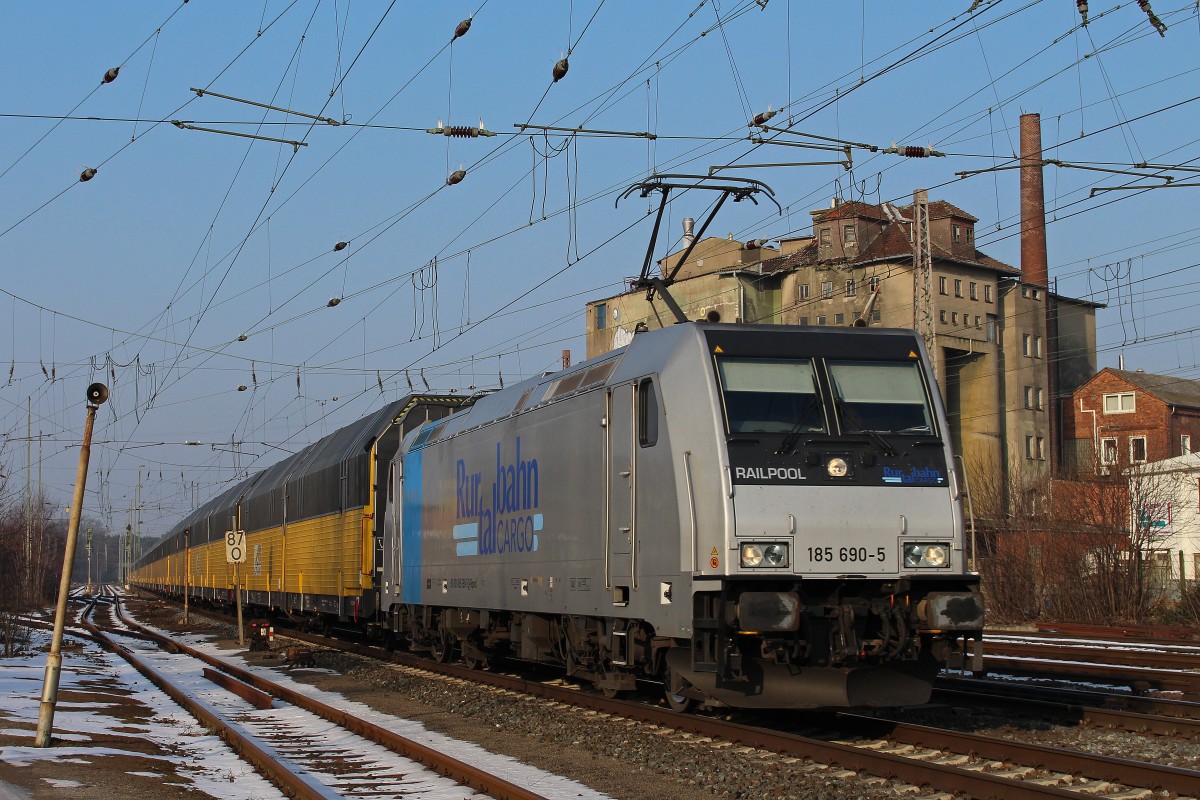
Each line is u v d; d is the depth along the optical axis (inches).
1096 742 466.3
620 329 2481.5
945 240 2311.8
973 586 482.9
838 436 480.1
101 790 388.2
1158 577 1512.1
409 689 723.4
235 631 1443.2
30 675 818.2
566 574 609.6
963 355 2305.6
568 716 568.7
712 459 471.2
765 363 491.8
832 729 510.0
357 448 1062.4
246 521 1673.2
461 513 789.9
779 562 459.8
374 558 1007.0
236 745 506.9
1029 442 2409.0
